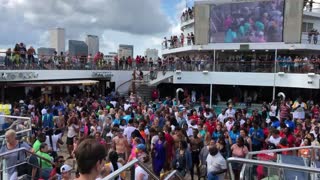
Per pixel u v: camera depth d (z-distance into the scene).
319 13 30.91
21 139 10.61
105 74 30.58
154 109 20.09
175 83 31.19
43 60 26.45
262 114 20.45
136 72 31.91
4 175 7.03
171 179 5.63
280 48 29.05
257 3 29.56
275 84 27.58
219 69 29.52
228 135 11.52
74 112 17.17
